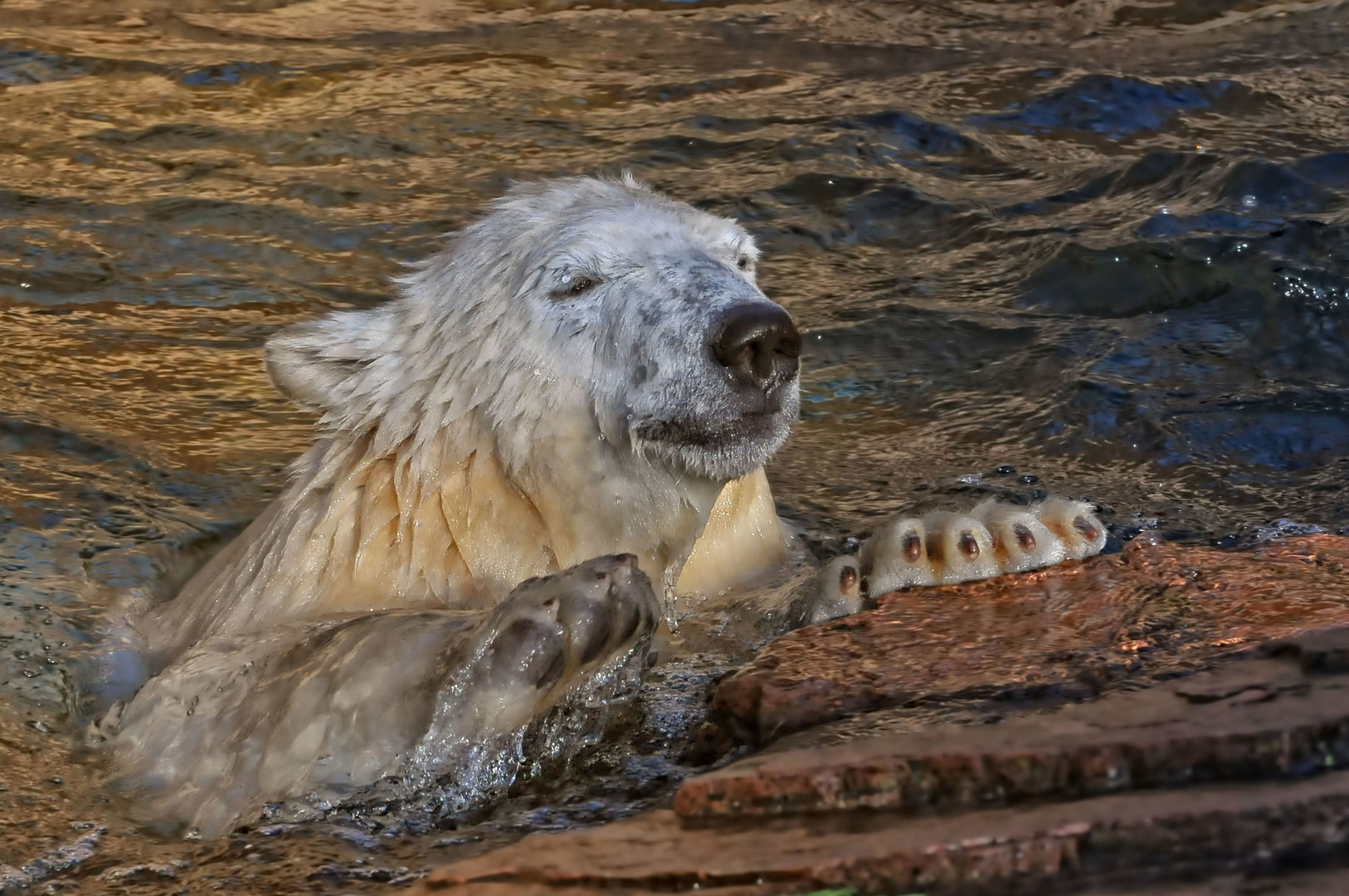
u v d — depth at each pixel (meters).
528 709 9.72
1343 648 8.81
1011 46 30.70
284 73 28.75
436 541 12.24
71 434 16.98
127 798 10.47
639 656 10.52
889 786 7.92
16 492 15.71
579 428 12.01
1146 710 8.27
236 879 8.84
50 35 30.73
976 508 12.16
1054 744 7.86
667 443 11.63
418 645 10.05
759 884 7.23
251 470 16.72
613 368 11.87
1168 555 11.48
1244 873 6.91
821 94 27.70
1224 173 21.95
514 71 29.28
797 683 9.71
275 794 9.81
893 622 10.62
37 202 23.05
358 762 9.83
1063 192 22.95
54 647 13.04
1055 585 11.15
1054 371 17.75
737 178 23.89
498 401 12.16
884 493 15.59
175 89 27.81
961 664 9.71
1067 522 11.84
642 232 12.52
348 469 12.74
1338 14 31.31
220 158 24.81
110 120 26.27
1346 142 23.45
